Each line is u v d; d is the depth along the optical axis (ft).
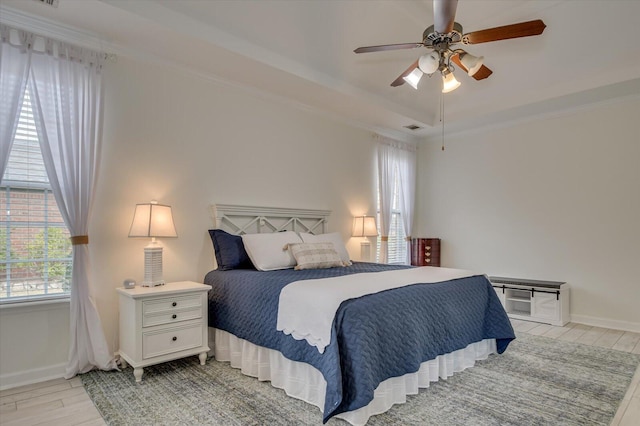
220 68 11.59
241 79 12.46
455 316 9.26
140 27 9.24
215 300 10.33
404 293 8.32
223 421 6.87
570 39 12.00
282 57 11.69
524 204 16.63
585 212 14.92
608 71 12.66
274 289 8.64
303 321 7.62
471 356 9.92
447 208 19.36
